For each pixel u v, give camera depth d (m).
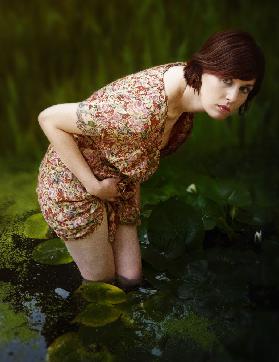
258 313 1.78
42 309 1.82
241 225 2.28
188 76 1.63
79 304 1.84
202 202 2.22
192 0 3.88
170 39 3.67
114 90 1.68
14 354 1.61
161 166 2.49
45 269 2.03
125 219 1.90
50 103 3.33
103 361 1.60
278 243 2.12
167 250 2.07
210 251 2.10
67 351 1.63
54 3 3.90
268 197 2.47
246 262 2.02
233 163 2.89
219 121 3.19
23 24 3.77
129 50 3.51
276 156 2.98
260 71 1.60
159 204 2.13
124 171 1.72
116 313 1.79
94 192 1.73
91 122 1.63
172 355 1.62
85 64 3.54
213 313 1.79
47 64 3.59
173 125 1.84
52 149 1.81
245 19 3.83
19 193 2.62
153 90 1.64
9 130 3.21
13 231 2.28
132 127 1.63
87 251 1.85
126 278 1.96
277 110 3.40
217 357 1.61
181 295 1.88
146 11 3.77
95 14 3.88
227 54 1.54
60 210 1.79
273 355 1.61
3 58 3.59
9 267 2.04
